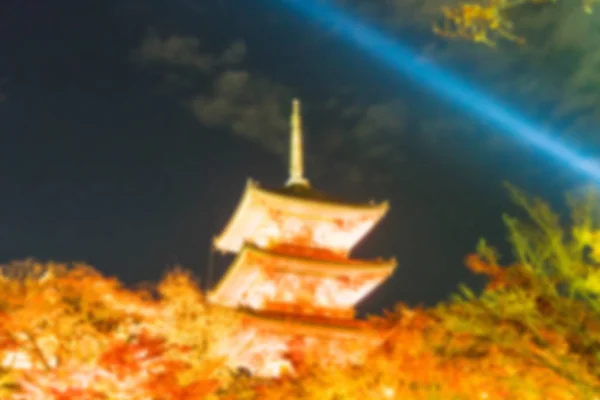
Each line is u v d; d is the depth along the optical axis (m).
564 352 15.00
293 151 50.66
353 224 46.72
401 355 19.73
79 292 20.55
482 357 16.50
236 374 30.67
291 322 39.03
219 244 50.22
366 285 44.66
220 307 29.00
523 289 15.87
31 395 16.83
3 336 17.89
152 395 17.50
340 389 21.61
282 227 45.16
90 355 17.61
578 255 14.59
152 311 24.22
